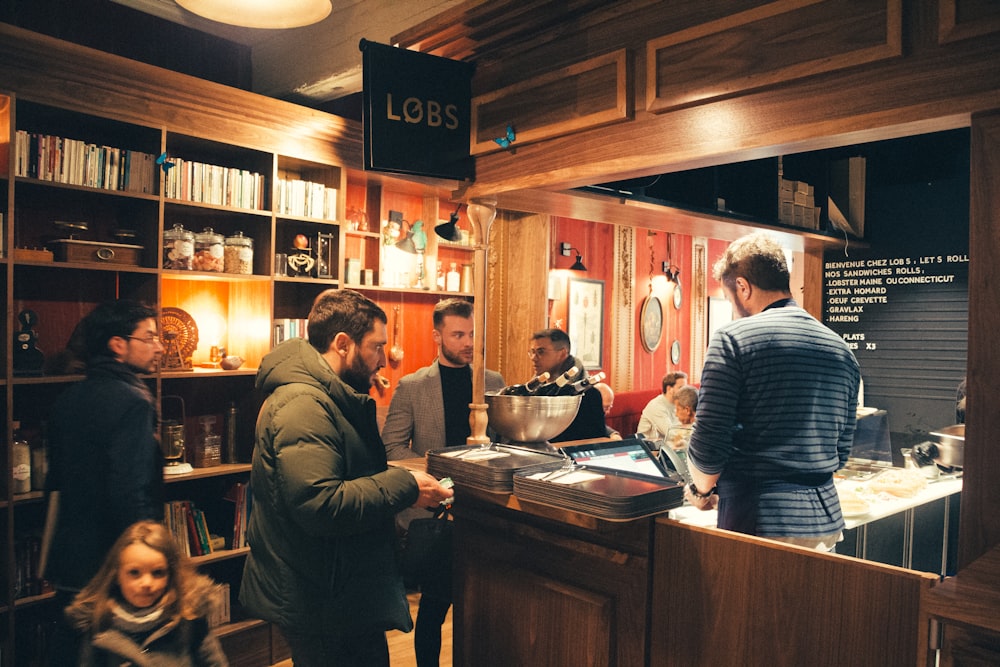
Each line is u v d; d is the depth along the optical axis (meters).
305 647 1.92
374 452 2.01
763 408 1.93
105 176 3.29
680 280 7.48
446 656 3.47
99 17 3.83
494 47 2.40
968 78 1.44
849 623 1.50
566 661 2.04
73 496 2.26
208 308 4.00
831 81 1.64
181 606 2.00
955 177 3.77
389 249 4.78
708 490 2.05
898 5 1.51
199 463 3.68
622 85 2.02
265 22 2.80
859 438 3.34
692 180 3.24
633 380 6.86
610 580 1.95
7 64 2.90
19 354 3.08
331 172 4.21
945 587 1.34
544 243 5.66
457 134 2.51
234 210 3.72
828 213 3.92
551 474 2.06
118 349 2.44
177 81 3.41
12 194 2.92
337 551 1.88
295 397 1.88
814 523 1.91
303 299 4.25
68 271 3.43
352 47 3.93
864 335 4.09
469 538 2.35
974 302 1.44
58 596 2.25
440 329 3.32
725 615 1.71
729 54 1.80
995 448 1.40
